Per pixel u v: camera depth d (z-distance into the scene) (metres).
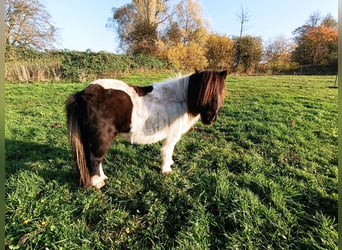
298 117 5.46
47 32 17.78
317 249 1.92
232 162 3.39
